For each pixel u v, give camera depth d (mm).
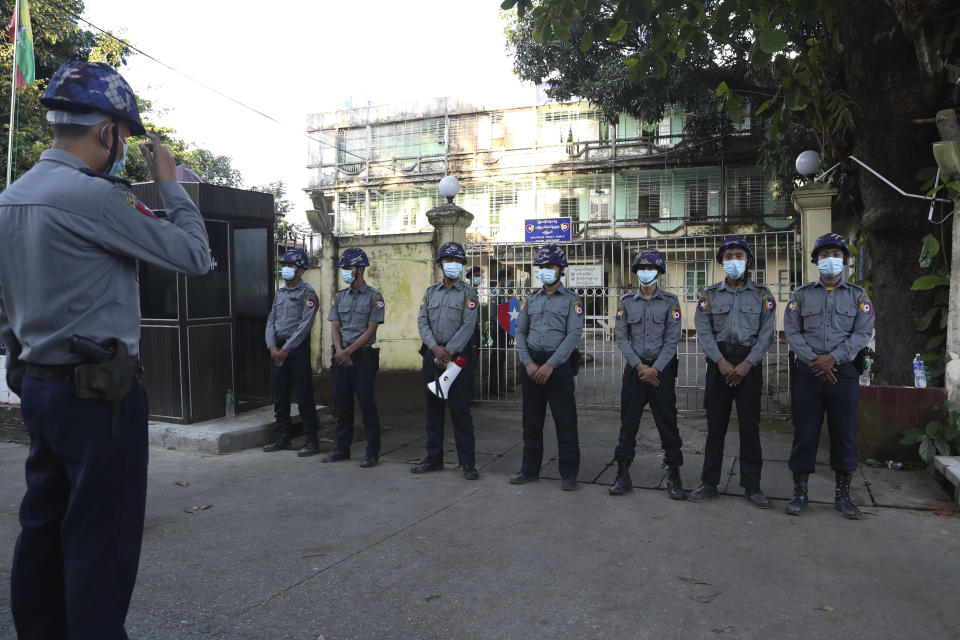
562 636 2598
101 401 1828
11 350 1891
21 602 1932
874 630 2627
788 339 4258
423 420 7465
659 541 3645
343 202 27109
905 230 5668
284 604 2889
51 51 12633
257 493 4609
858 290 4176
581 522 3979
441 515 4121
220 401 6523
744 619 2725
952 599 2898
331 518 4066
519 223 24578
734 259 4414
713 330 4480
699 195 22281
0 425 6391
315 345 8828
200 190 6121
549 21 4922
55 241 1776
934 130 5461
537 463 4914
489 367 8500
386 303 8578
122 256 1915
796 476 4180
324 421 7012
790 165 10891
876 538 3676
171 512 4180
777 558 3387
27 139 11508
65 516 1840
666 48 5070
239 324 7234
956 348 5059
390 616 2771
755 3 4668
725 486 4758
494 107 24516
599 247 8023
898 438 5160
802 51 5520
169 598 2945
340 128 27000
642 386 4582
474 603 2889
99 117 1936
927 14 4906
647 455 5691
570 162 23328
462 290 5180
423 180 25500
